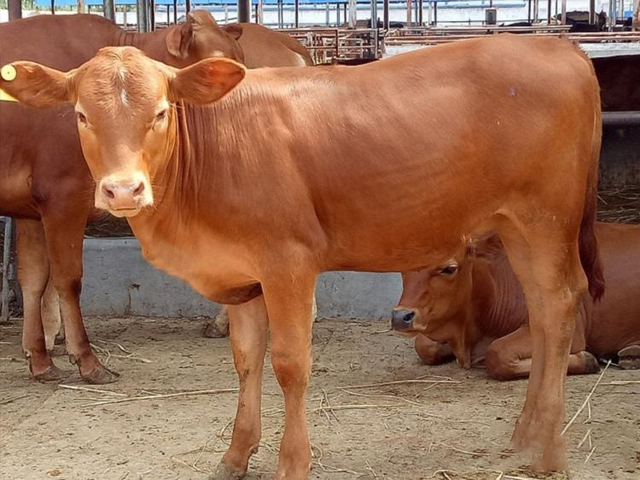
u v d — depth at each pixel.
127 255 7.54
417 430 4.94
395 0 33.88
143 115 3.52
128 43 6.38
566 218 4.33
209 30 6.60
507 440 4.77
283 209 3.88
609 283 5.96
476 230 4.35
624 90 11.58
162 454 4.68
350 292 7.38
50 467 4.53
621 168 11.02
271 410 5.31
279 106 3.98
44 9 31.17
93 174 3.64
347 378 5.90
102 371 5.88
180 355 6.51
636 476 4.30
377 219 4.06
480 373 5.96
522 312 5.95
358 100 4.05
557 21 25.95
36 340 5.95
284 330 3.93
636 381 5.69
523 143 4.15
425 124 4.05
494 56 4.18
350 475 4.36
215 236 3.94
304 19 36.06
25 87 3.70
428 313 5.66
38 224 6.07
